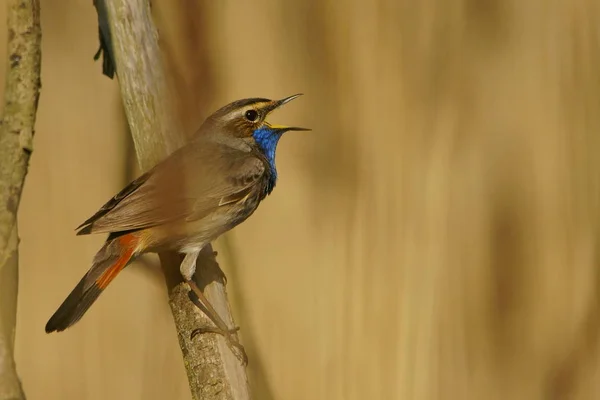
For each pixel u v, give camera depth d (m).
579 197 11.25
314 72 11.23
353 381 10.37
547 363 10.70
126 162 9.41
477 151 11.27
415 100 11.20
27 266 10.95
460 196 11.15
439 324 10.78
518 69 11.60
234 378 7.10
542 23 11.69
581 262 11.04
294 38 11.26
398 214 10.86
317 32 11.24
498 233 11.14
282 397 10.34
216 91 10.41
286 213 11.12
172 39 8.23
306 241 10.96
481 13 11.52
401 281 10.62
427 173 10.96
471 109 11.37
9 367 4.67
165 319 10.77
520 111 11.46
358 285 10.65
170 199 8.06
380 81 11.20
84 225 8.45
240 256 9.20
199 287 7.87
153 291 10.78
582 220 11.12
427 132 11.11
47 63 11.12
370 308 10.54
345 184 11.04
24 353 10.66
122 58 7.59
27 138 5.31
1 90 9.50
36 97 5.39
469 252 11.02
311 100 11.24
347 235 10.83
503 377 10.70
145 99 7.73
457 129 11.24
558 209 11.21
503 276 10.95
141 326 10.78
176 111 7.95
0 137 5.31
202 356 7.25
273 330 10.55
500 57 11.55
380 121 11.14
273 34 11.22
